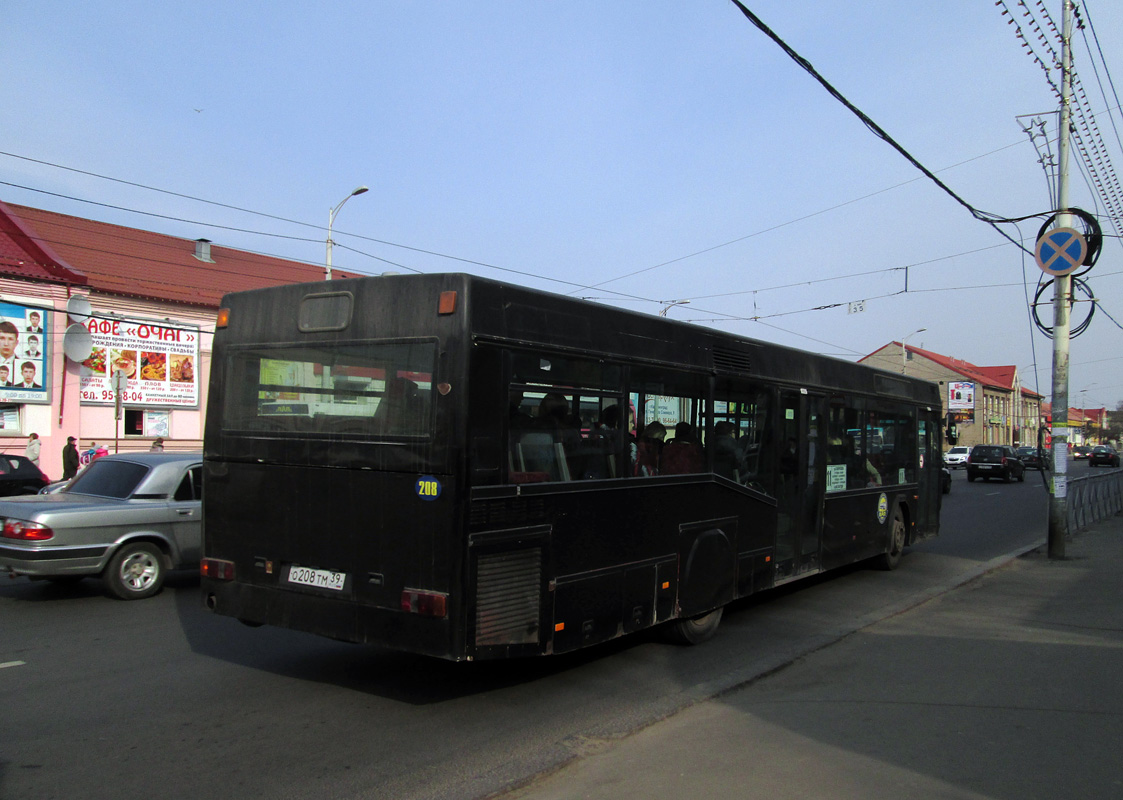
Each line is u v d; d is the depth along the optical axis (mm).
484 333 5012
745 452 7844
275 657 6617
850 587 10258
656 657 6887
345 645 7020
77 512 8320
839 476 9820
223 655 6652
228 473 5973
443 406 4922
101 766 4430
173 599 8773
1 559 8148
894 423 11664
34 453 22047
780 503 8469
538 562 5320
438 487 4887
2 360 21750
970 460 39000
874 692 5844
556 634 5426
